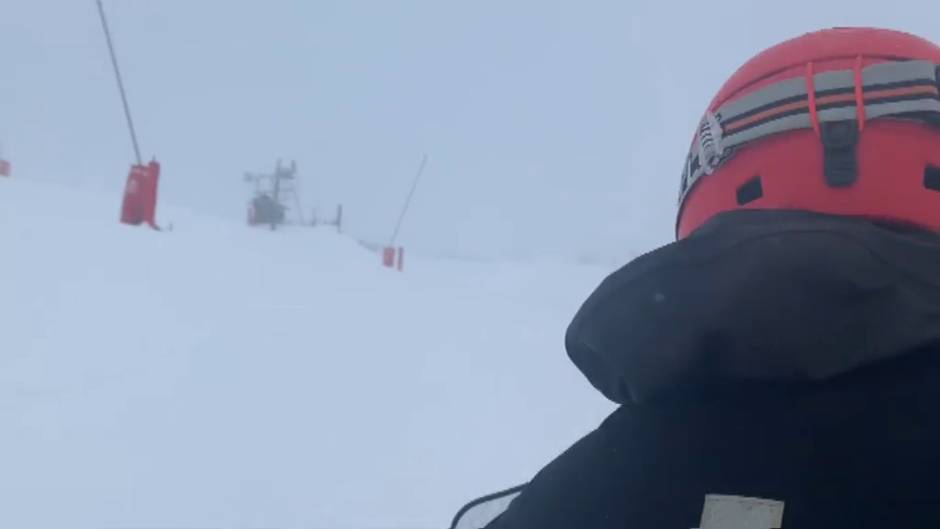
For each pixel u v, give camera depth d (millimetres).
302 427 5262
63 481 4219
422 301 10852
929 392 950
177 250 11242
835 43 1146
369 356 7148
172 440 4832
